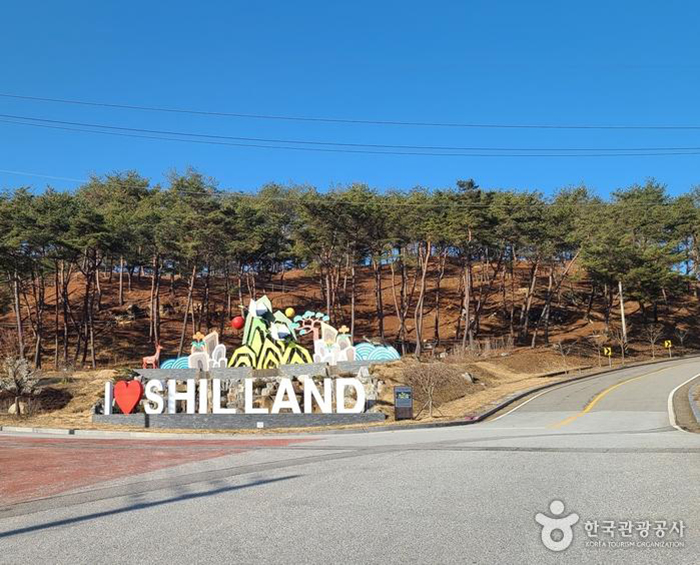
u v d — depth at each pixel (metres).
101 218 48.09
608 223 63.75
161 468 13.93
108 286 77.56
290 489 10.06
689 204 68.50
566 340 62.72
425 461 12.88
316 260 61.69
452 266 89.50
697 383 37.34
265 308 36.59
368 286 83.50
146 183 68.19
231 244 53.78
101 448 19.66
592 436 17.81
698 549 6.28
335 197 53.19
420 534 6.91
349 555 6.21
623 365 52.75
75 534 7.55
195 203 55.84
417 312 54.78
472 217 51.81
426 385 32.59
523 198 56.03
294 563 6.02
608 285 63.00
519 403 33.53
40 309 56.16
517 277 82.12
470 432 21.08
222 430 27.52
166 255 58.44
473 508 8.12
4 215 45.56
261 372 35.25
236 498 9.48
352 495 9.30
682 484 9.41
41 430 28.42
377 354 37.84
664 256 61.53
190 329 64.00
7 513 9.38
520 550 6.28
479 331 66.31
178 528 7.60
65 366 49.91
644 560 5.96
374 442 18.66
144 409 30.94
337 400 28.31
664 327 66.56
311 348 60.88
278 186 77.38
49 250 50.00
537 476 10.47
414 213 54.12
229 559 6.20
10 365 35.03
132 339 60.50
